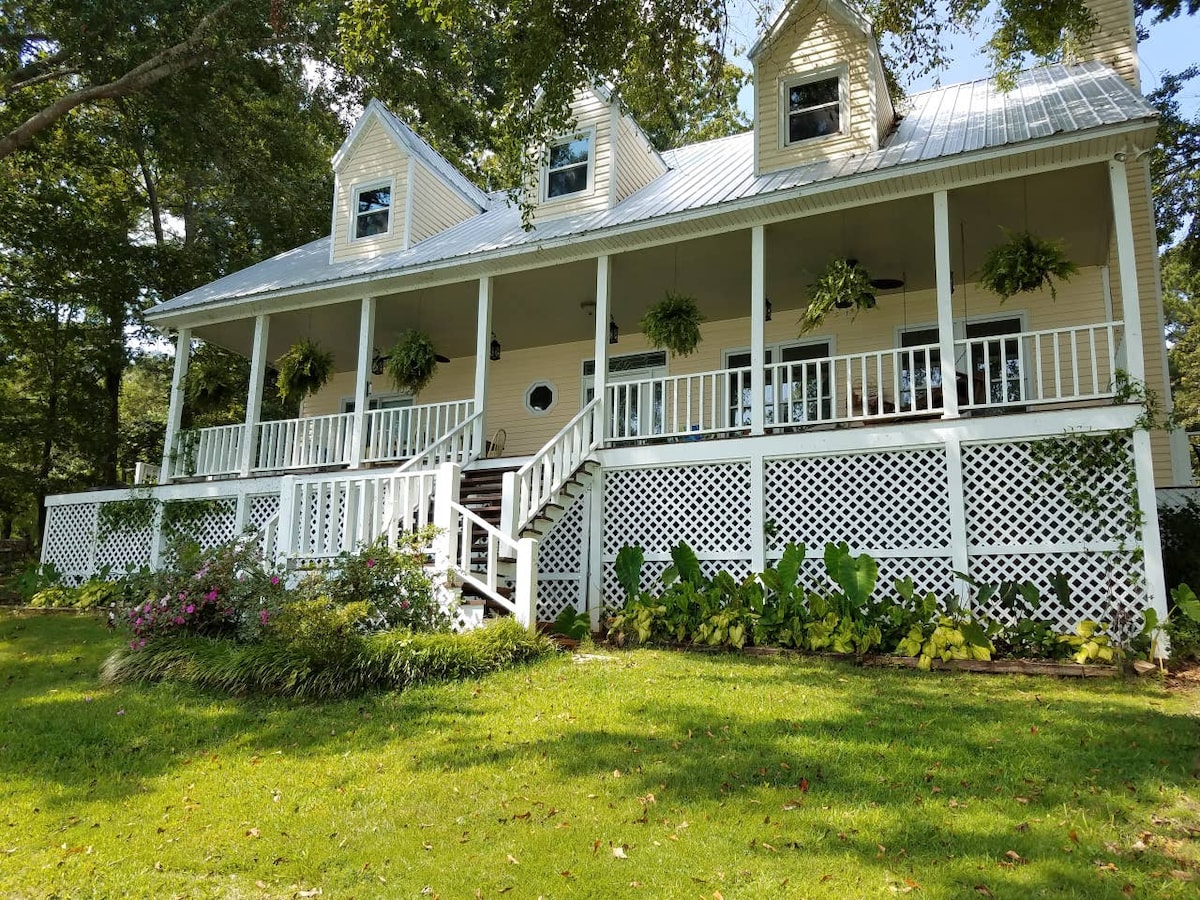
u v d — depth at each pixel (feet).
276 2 48.32
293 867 10.53
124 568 39.70
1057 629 22.66
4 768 14.84
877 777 12.67
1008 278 24.52
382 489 25.84
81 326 64.23
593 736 15.02
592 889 9.54
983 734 14.66
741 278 34.83
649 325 30.17
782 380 37.86
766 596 25.76
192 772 14.47
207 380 41.50
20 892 10.11
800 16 33.06
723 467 28.43
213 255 67.87
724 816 11.42
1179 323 95.86
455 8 28.19
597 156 37.29
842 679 19.69
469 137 60.23
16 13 50.60
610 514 30.01
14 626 30.40
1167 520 27.78
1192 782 12.17
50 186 59.98
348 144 45.24
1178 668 20.26
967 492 24.50
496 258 33.47
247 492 37.14
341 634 19.98
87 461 69.10
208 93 54.44
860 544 25.82
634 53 28.53
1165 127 50.01
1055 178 25.58
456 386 47.52
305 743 15.79
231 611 23.29
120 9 48.39
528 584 22.77
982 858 9.96
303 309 39.45
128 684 20.62
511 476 25.59
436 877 10.03
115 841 11.58
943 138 28.19
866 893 9.20
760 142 33.27
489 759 14.21
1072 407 23.38
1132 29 34.42
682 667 21.01
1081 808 11.35
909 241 30.68
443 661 19.77
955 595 23.44
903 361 35.19
